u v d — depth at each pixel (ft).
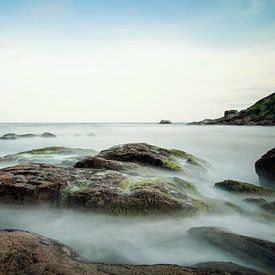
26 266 10.59
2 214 19.17
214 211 20.33
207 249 14.76
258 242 14.06
